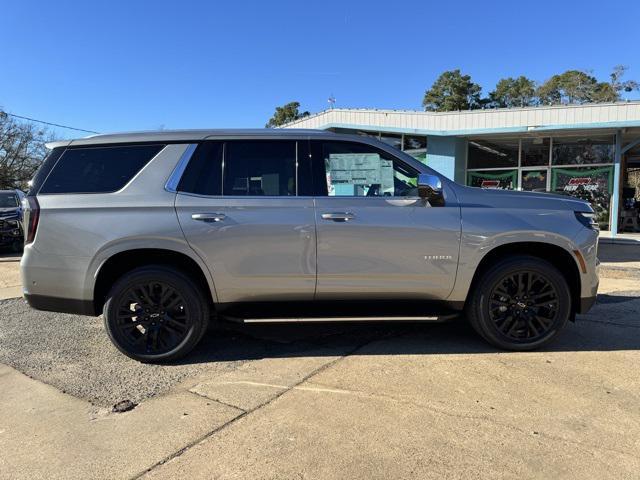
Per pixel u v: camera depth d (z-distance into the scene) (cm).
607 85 6138
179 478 270
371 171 450
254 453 292
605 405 349
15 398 374
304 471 274
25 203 432
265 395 370
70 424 332
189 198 429
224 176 439
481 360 437
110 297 430
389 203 438
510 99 6825
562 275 449
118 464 285
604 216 1525
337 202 436
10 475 276
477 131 1491
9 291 792
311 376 404
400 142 1642
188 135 446
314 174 444
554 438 305
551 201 456
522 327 457
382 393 370
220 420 332
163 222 423
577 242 445
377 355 452
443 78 6550
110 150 443
